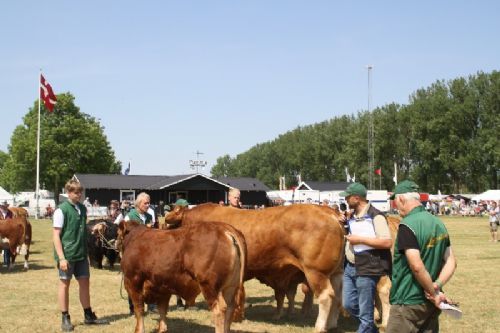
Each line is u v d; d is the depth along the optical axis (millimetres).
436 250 4922
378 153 82438
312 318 9594
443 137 75812
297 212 8367
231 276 7141
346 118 104000
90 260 16609
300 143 109688
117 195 55219
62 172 60906
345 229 8352
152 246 7492
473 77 77125
